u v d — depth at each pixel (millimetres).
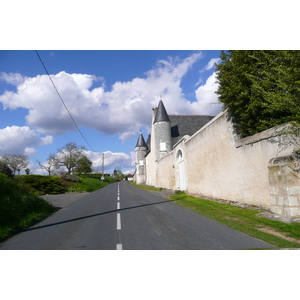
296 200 5664
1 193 7801
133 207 9680
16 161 49625
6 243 4961
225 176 9758
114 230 5730
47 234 5648
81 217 7906
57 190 21672
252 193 7773
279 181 6055
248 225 5715
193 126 28844
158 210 8578
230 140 9180
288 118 5742
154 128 27812
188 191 15094
